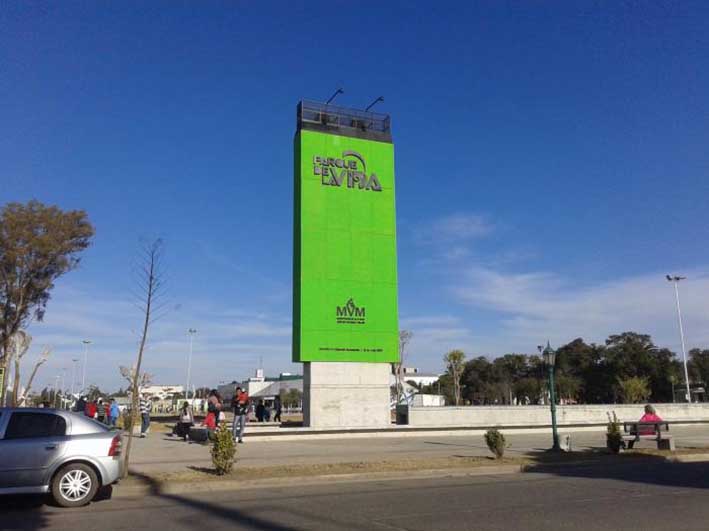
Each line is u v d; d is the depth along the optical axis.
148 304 16.72
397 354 30.47
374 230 31.17
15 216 40.81
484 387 101.94
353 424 29.25
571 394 91.00
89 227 43.34
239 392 24.84
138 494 11.91
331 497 11.54
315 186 30.52
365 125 32.34
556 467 16.83
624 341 86.94
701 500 11.01
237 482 12.93
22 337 44.59
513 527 8.67
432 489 12.63
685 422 39.12
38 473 10.29
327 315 29.59
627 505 10.51
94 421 11.22
